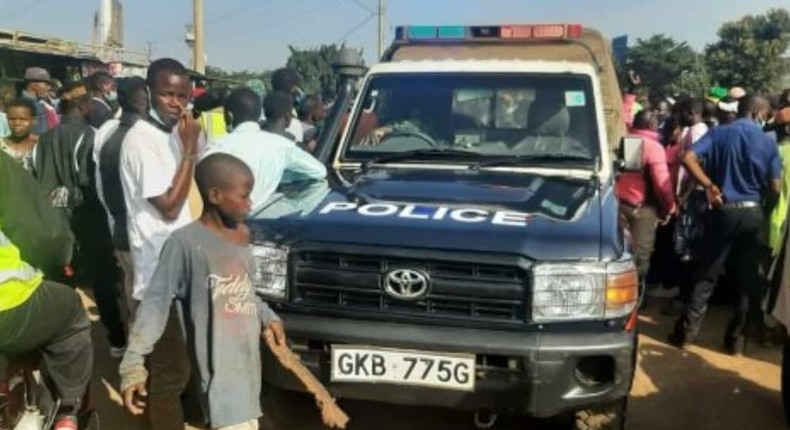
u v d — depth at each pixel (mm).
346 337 3504
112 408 4547
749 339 5926
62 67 22172
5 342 3000
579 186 4324
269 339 3061
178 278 2861
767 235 5422
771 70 59656
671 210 6344
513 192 4113
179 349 3553
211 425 2879
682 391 5070
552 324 3412
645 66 58719
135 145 3656
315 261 3598
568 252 3436
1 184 2953
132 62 26500
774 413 4766
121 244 4227
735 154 5488
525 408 3414
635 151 4723
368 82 5199
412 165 4695
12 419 3361
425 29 6289
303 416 4297
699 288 5793
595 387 3461
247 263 2912
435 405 3496
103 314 5164
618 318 3453
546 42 6168
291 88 6617
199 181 2873
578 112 4840
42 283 3092
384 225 3637
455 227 3588
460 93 5027
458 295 3459
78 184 5156
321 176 4461
